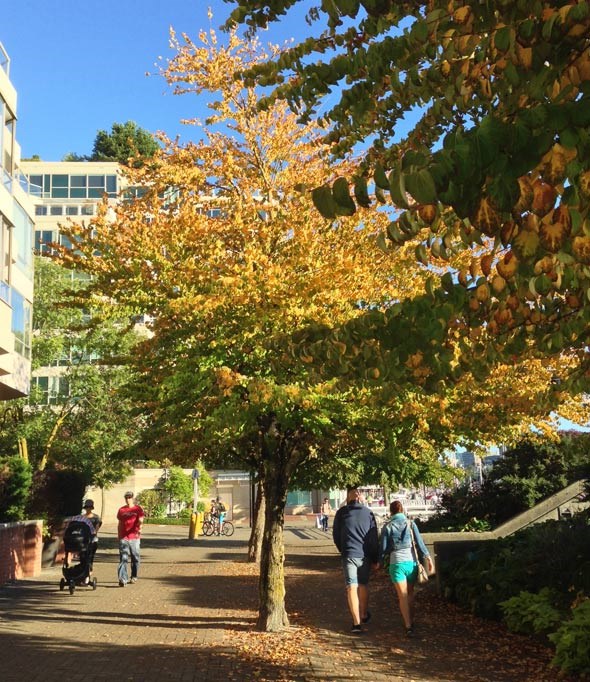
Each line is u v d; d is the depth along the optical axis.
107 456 31.16
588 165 2.76
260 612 10.17
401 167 2.76
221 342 8.79
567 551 9.91
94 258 9.94
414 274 9.12
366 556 10.09
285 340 4.84
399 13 4.47
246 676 7.54
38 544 19.77
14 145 20.19
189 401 9.60
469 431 8.79
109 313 10.07
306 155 14.04
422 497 36.62
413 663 7.98
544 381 8.30
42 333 31.41
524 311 4.04
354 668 7.80
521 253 2.96
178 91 14.34
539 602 9.26
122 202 13.83
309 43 5.15
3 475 18.73
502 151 2.56
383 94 5.16
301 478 21.44
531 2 3.04
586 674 7.07
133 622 10.93
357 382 4.79
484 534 14.40
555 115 2.57
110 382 30.89
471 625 10.02
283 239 9.90
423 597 12.50
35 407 32.19
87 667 7.99
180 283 9.21
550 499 14.66
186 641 9.38
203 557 24.12
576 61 2.96
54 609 12.30
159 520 54.44
